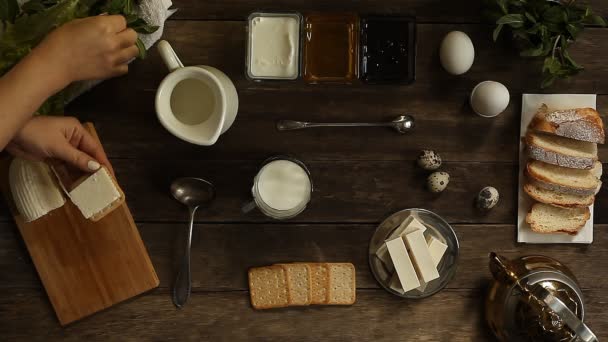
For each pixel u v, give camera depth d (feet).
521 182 3.67
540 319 3.42
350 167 3.67
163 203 3.67
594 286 3.70
